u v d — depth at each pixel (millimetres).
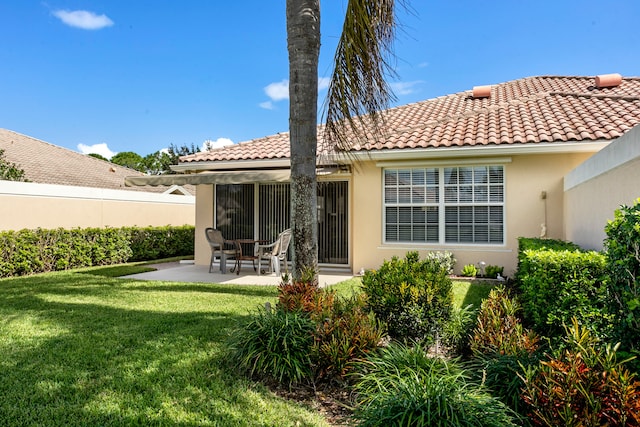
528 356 5203
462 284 13844
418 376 4969
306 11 9156
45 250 18250
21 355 7277
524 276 8320
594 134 13953
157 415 5234
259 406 5555
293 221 9195
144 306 11047
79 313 10227
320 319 6766
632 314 4117
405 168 16672
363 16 8305
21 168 25938
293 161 9234
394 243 16750
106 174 34438
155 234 24219
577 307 6281
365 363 5828
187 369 6688
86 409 5371
